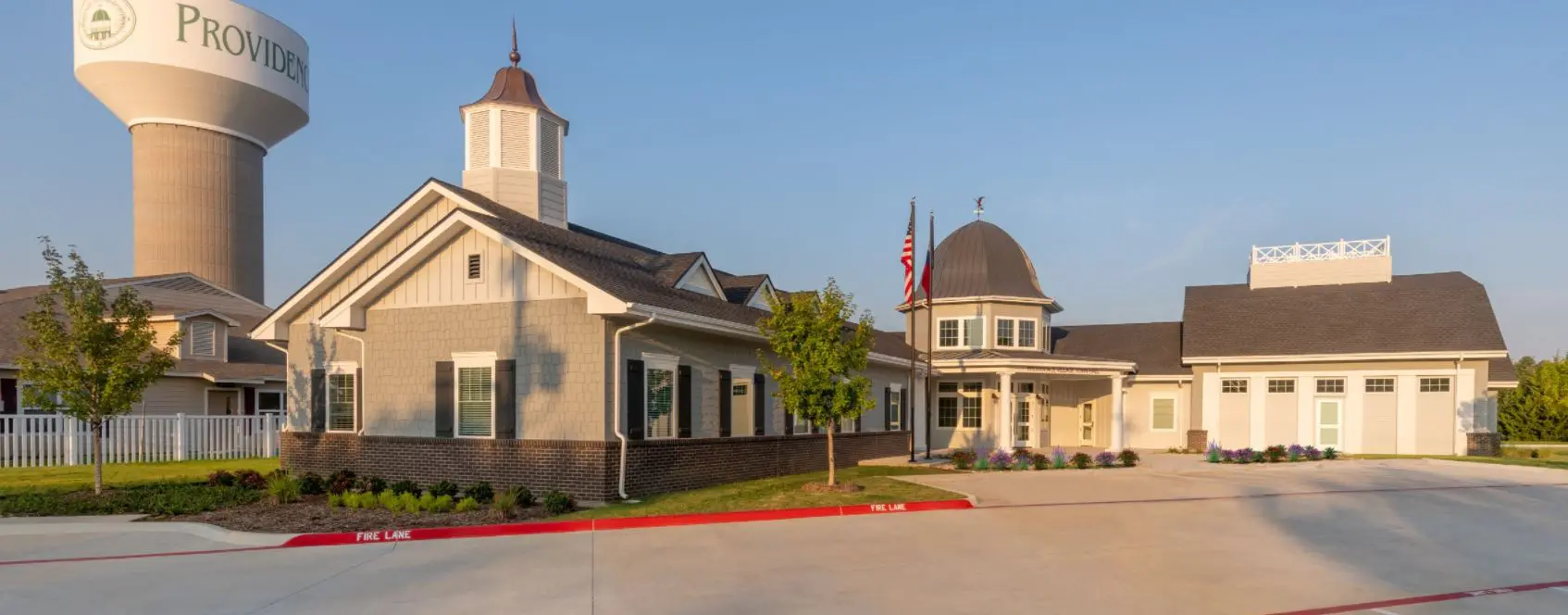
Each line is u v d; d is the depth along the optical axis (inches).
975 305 1357.0
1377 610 337.1
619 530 529.7
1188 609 333.4
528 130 965.2
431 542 484.1
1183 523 559.5
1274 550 465.1
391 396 749.9
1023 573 398.0
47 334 647.8
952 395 1346.0
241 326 1478.8
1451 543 494.0
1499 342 1202.6
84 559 435.2
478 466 697.6
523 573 396.5
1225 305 1441.9
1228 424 1337.4
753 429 837.2
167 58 1934.1
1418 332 1263.5
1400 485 785.6
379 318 759.1
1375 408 1266.0
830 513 601.3
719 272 1089.4
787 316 700.7
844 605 336.5
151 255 2009.1
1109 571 403.9
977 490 731.4
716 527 542.3
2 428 974.4
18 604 346.3
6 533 507.2
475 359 708.7
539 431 674.2
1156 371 1389.0
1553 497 705.6
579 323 666.2
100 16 1925.4
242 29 2054.6
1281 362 1310.3
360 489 666.8
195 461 1011.3
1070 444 1432.1
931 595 354.3
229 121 2081.7
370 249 826.2
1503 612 337.1
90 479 778.2
